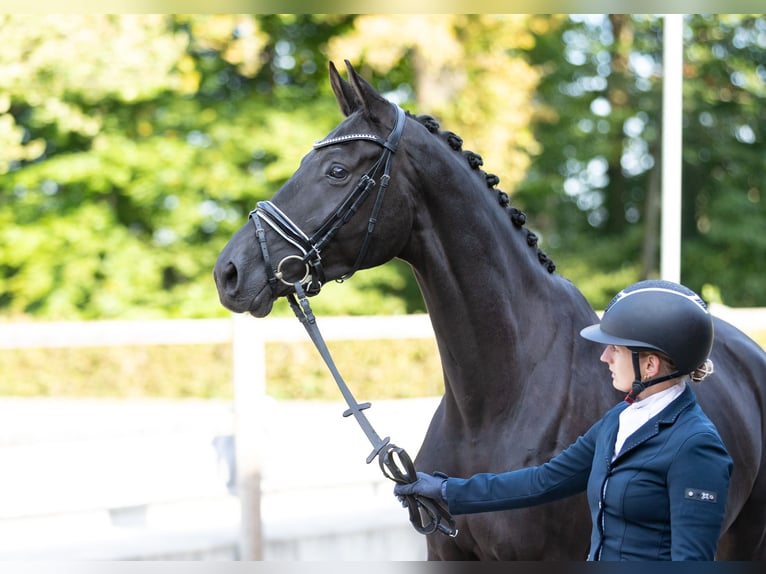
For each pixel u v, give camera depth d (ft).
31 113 57.93
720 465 9.94
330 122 59.11
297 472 23.93
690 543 9.66
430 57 55.72
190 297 58.08
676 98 31.86
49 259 57.52
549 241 71.67
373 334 23.13
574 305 14.42
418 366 34.37
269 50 61.46
